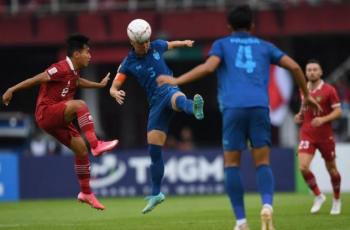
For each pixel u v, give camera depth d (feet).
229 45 103.71
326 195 198.90
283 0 274.77
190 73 101.40
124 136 318.65
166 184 219.00
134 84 318.45
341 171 215.31
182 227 123.65
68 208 179.01
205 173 219.61
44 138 268.41
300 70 103.96
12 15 279.90
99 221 140.56
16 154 218.38
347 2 275.18
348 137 258.98
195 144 329.11
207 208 165.58
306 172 144.97
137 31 118.52
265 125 103.50
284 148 220.23
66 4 282.56
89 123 119.03
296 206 163.02
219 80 104.83
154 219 142.31
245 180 219.41
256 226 122.52
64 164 219.20
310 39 301.43
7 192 216.54
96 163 218.59
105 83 128.77
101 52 277.64
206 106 326.65
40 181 218.59
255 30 275.80
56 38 278.46
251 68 103.09
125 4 280.72
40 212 168.86
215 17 274.16
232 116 102.42
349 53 309.22
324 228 118.83
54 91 121.70
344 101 271.90
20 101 320.29
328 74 310.24
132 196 218.18
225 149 104.06
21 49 290.97
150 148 121.70
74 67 122.62
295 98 273.75
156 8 279.90
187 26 274.77
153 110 121.70
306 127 145.28
